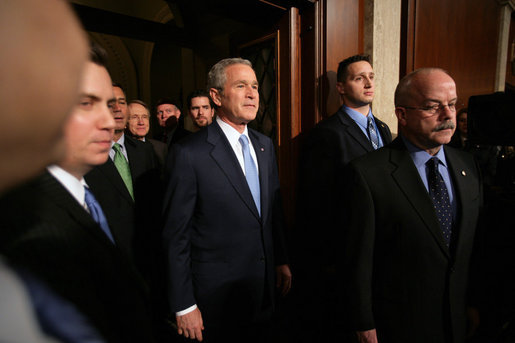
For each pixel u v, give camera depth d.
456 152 1.26
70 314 0.30
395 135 2.71
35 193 0.41
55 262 0.35
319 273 2.01
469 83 3.75
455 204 1.14
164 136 3.52
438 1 3.00
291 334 1.89
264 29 2.38
